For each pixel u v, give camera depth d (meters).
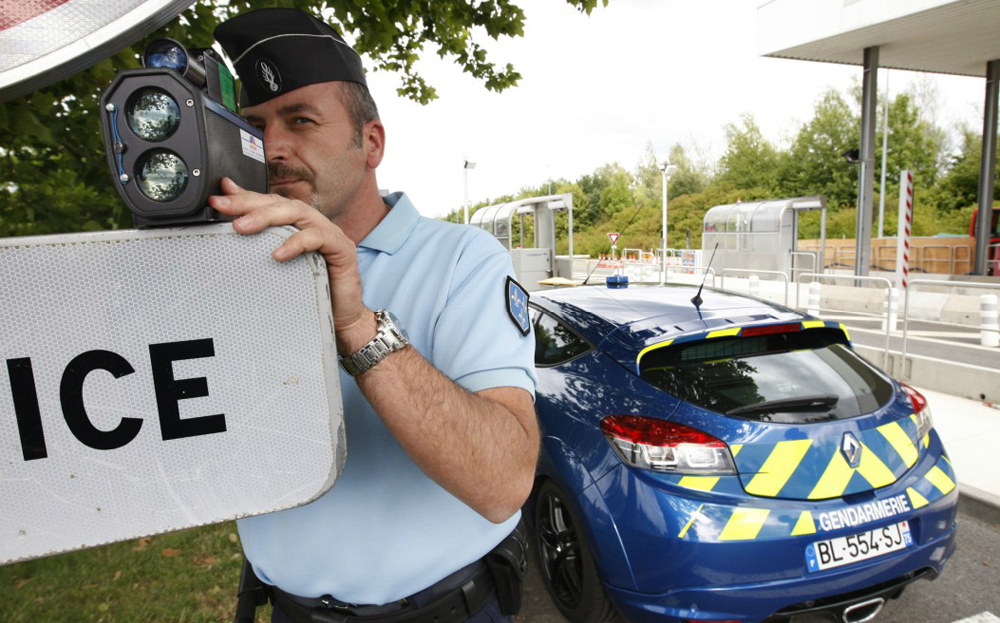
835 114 40.19
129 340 0.61
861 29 12.03
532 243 16.80
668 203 47.78
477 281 1.06
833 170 40.56
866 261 13.63
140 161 0.58
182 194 0.59
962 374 5.58
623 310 2.95
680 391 2.36
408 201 1.26
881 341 8.28
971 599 2.69
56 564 3.09
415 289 1.13
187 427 0.62
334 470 0.64
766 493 2.12
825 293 12.32
